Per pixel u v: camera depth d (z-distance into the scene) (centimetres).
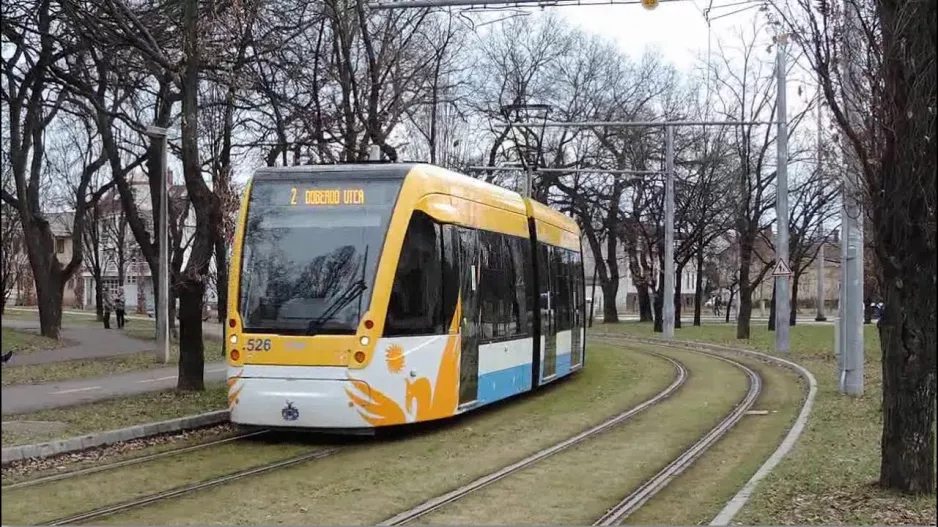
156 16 1891
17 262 6856
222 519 855
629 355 3081
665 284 4041
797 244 5200
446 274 1421
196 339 1786
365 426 1273
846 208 1759
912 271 854
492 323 1616
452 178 1510
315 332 1288
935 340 862
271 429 1405
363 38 2253
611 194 5256
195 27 1673
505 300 1695
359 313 1288
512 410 1705
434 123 3064
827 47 880
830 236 5125
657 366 2638
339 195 1366
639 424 1513
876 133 855
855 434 1315
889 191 846
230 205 1792
